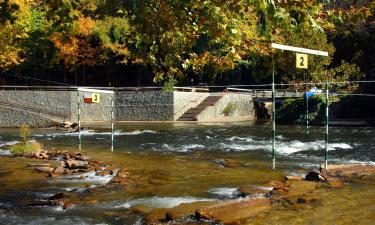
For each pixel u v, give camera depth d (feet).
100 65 178.09
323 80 142.41
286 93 153.17
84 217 26.86
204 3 20.03
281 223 23.88
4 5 25.95
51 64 166.71
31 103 137.69
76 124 119.55
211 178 38.24
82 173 42.19
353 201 28.27
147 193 32.68
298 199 28.60
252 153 60.13
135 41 25.84
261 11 19.40
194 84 191.01
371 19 174.50
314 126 119.03
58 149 63.62
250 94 163.12
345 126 117.08
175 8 21.36
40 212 28.09
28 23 144.56
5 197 32.40
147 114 142.20
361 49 169.37
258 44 23.11
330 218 24.70
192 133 96.12
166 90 143.23
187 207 26.81
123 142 76.64
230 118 152.05
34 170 43.57
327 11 20.34
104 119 143.23
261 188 32.22
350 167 39.22
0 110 131.95
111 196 31.86
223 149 65.26
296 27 19.26
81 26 158.81
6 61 158.40
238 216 25.20
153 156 55.06
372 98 139.03
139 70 175.94
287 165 46.96
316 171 35.94
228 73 191.01
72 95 138.72
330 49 142.20
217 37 21.17
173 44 24.79
